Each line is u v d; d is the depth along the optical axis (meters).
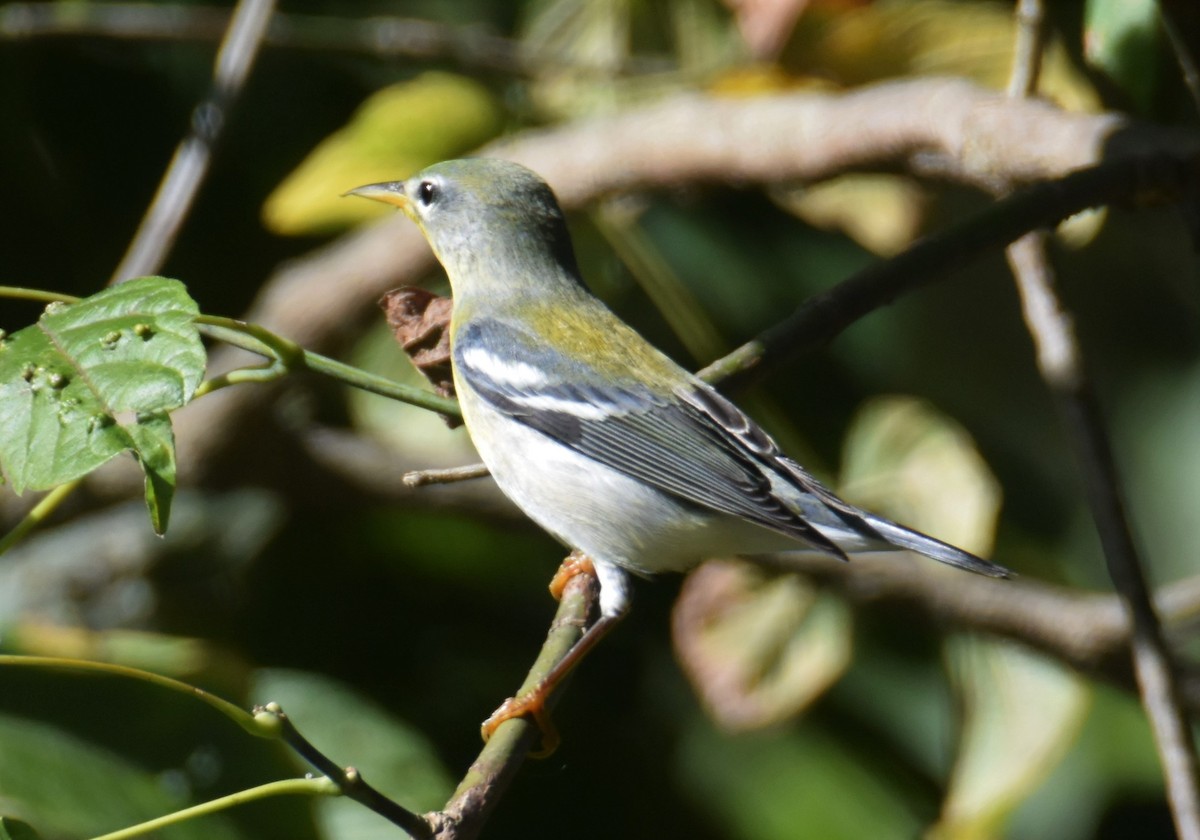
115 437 4.86
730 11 11.51
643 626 11.08
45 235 10.94
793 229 11.53
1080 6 11.07
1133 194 7.72
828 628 9.98
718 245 11.41
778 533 7.82
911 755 10.88
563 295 9.05
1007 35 10.41
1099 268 11.92
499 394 8.33
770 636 9.97
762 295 11.38
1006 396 11.59
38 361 5.02
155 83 11.41
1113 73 8.30
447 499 10.47
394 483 10.53
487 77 11.53
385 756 8.56
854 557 9.95
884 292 7.69
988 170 8.80
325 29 10.95
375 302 10.66
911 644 11.02
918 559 9.99
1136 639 7.69
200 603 10.70
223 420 10.27
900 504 10.17
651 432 8.12
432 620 10.91
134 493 10.20
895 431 10.28
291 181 10.38
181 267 11.32
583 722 10.69
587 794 10.51
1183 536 11.62
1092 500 8.04
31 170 10.85
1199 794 7.33
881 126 9.40
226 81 9.62
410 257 10.52
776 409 10.64
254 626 10.74
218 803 4.95
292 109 11.55
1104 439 8.14
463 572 11.00
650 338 11.10
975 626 9.91
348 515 10.97
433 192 9.33
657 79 11.29
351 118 11.67
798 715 10.32
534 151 10.64
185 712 7.99
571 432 8.20
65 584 10.47
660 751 10.73
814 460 10.58
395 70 11.81
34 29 10.55
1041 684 10.01
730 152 10.07
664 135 10.19
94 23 10.61
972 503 10.05
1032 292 8.52
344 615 10.86
